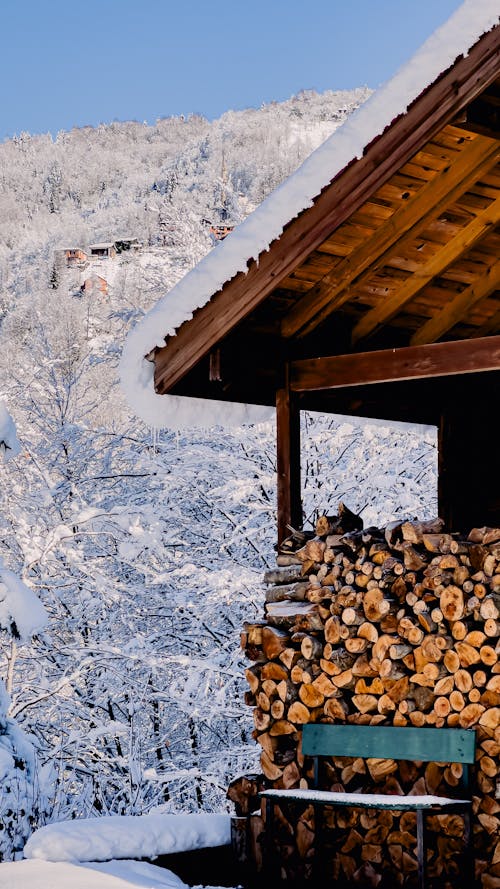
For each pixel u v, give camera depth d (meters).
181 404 7.89
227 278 7.00
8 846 9.66
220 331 7.11
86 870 6.62
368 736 6.66
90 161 140.75
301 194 6.52
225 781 14.44
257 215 6.78
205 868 7.24
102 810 14.65
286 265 6.72
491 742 6.21
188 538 15.37
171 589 14.95
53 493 15.66
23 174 137.88
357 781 6.80
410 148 6.00
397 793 6.58
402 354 7.10
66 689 14.87
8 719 10.66
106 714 15.32
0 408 11.69
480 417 9.65
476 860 6.18
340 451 15.21
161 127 153.50
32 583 14.84
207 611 14.65
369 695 6.77
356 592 6.88
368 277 7.25
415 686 6.59
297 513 7.73
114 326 17.38
